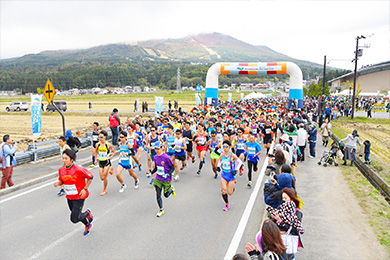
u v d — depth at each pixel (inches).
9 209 316.2
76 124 1246.9
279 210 179.3
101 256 223.0
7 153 369.7
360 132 1037.8
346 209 299.7
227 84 7012.8
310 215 287.1
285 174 229.8
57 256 222.8
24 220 287.7
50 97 478.9
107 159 356.2
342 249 221.9
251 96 2149.4
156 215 301.1
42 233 260.2
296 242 172.7
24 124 1247.5
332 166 500.4
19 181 402.3
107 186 399.5
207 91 1206.9
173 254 226.5
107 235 257.1
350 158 500.1
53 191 377.4
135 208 319.9
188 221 287.4
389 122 1284.4
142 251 230.7
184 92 5083.7
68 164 237.9
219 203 338.0
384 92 3171.8
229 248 235.9
